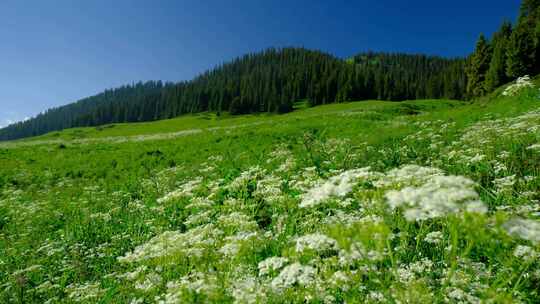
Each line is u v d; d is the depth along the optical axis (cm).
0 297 674
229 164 1820
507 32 8081
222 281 405
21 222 1335
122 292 543
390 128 2294
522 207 505
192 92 19638
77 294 569
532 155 898
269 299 359
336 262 376
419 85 15450
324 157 1410
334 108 8350
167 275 511
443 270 402
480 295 347
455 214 281
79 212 1328
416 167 400
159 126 9150
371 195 368
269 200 693
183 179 1672
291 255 389
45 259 839
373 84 15225
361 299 347
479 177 857
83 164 2489
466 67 8700
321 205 575
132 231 973
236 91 17812
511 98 2222
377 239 301
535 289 361
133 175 2077
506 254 346
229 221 566
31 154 3047
